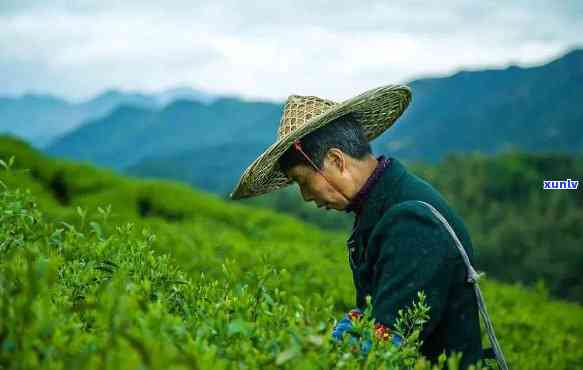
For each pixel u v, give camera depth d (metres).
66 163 21.98
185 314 2.08
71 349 1.54
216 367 1.54
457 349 2.52
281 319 1.96
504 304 10.73
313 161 2.61
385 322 2.34
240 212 16.56
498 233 75.88
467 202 99.81
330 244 13.19
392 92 2.84
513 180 102.88
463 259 2.45
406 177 2.62
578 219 77.75
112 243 2.42
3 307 1.47
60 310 1.74
